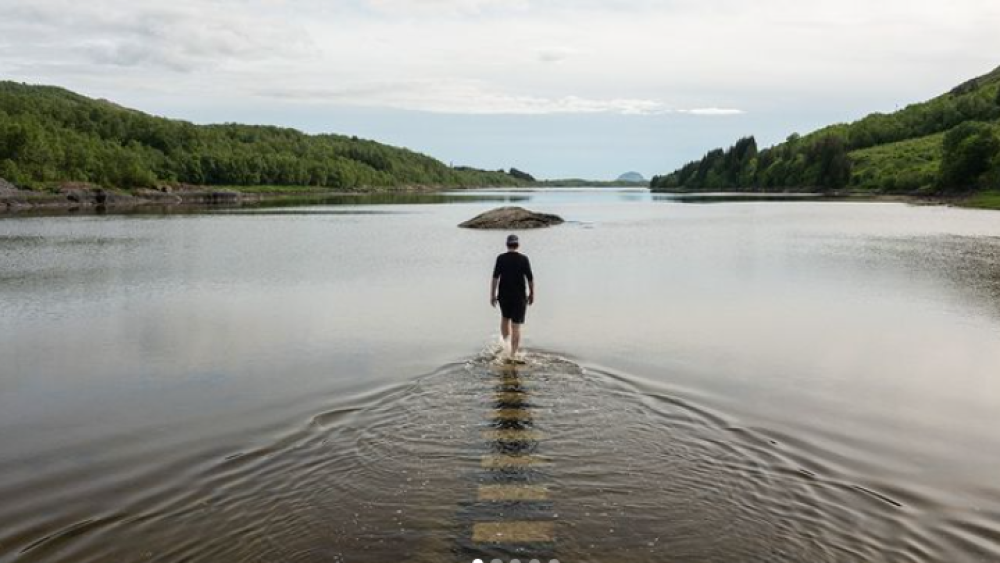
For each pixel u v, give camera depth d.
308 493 7.17
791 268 26.00
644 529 6.41
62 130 134.25
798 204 98.19
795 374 11.61
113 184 120.06
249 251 34.03
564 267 26.70
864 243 36.31
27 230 48.84
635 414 9.48
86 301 19.52
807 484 7.37
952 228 47.50
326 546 6.14
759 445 8.45
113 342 14.46
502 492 7.13
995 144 97.12
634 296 19.70
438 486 7.27
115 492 7.32
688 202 114.50
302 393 10.67
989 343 13.84
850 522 6.57
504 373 11.52
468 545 6.12
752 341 14.00
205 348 13.84
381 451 8.20
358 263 28.78
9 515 6.84
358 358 12.80
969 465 7.93
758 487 7.28
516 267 12.70
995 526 6.53
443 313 17.34
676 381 11.15
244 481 7.50
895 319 16.27
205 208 89.06
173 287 22.05
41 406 10.34
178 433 9.05
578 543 6.16
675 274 24.45
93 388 11.23
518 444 8.38
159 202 110.00
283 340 14.47
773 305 18.16
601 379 11.16
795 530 6.41
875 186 140.00
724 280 22.89
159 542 6.27
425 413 9.52
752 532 6.37
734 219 61.69
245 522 6.60
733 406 9.92
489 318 16.62
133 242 39.19
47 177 106.69
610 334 14.63
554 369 11.77
